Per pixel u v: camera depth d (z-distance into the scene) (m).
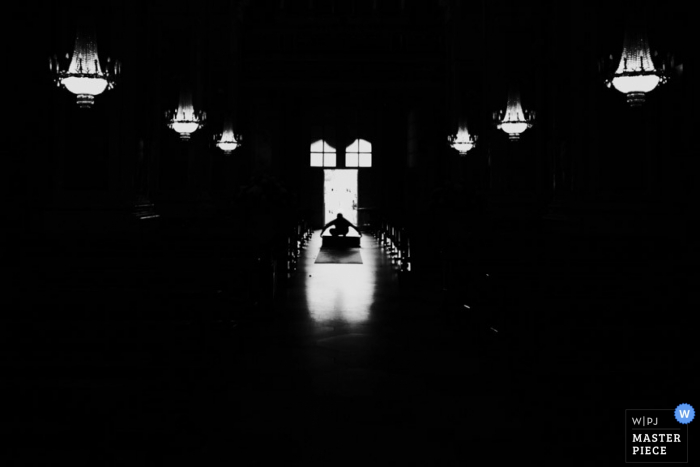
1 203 8.32
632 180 9.67
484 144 16.97
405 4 26.39
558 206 10.55
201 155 15.71
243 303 6.98
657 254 6.52
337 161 32.00
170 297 4.47
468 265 7.32
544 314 4.48
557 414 4.33
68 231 9.59
